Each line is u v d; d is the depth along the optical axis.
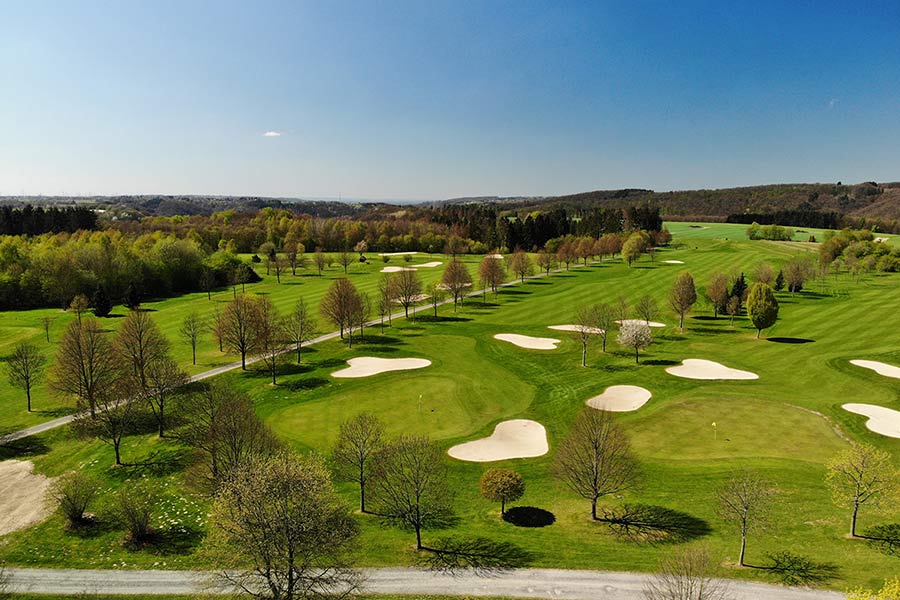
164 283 121.88
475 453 43.81
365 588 28.03
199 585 28.70
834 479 36.91
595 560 30.05
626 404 53.03
